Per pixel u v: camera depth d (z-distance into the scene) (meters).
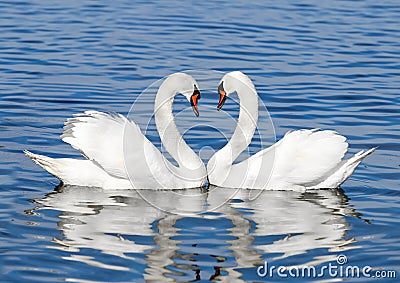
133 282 11.72
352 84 23.53
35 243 13.00
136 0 34.34
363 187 16.17
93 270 12.07
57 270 12.05
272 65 25.25
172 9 32.75
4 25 29.41
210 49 26.89
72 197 15.37
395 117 20.67
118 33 28.72
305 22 31.03
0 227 13.63
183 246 12.98
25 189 15.63
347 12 32.78
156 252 12.73
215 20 30.97
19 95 21.88
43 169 16.84
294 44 27.88
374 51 27.17
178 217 14.38
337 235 13.52
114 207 14.88
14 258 12.41
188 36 28.52
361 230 13.80
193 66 24.83
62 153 17.72
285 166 16.16
